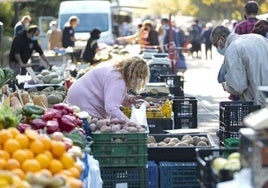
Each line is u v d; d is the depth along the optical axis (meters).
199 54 62.41
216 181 7.35
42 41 50.81
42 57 25.91
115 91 12.08
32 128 10.17
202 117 23.47
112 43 41.12
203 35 56.34
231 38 14.43
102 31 41.47
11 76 14.67
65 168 8.31
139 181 10.66
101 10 42.00
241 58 13.93
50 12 61.31
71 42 35.59
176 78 20.22
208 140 11.95
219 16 73.94
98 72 12.52
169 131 13.02
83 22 41.81
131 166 10.64
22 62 25.45
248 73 13.94
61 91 16.80
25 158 8.07
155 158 11.26
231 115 12.91
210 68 46.38
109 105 11.99
